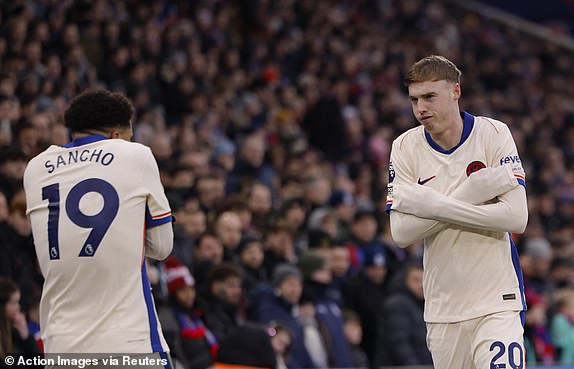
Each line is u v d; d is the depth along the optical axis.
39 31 44.28
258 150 43.81
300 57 64.75
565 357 35.31
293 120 53.75
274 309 29.25
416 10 82.44
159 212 15.62
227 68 57.81
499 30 89.94
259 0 67.81
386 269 35.28
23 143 32.56
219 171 41.28
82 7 50.38
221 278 27.52
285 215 35.56
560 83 85.19
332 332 30.36
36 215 15.62
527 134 69.56
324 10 73.44
